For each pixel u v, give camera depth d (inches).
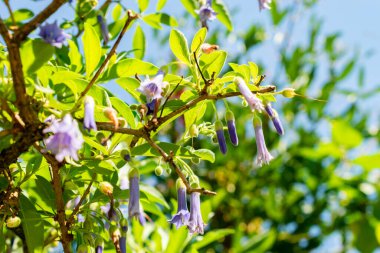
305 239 49.3
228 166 51.6
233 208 50.9
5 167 26.9
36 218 30.0
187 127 31.4
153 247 38.8
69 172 30.4
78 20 34.7
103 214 31.9
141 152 29.4
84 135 28.5
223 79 29.7
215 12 35.0
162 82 30.1
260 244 43.9
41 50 26.8
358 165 45.3
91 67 29.9
